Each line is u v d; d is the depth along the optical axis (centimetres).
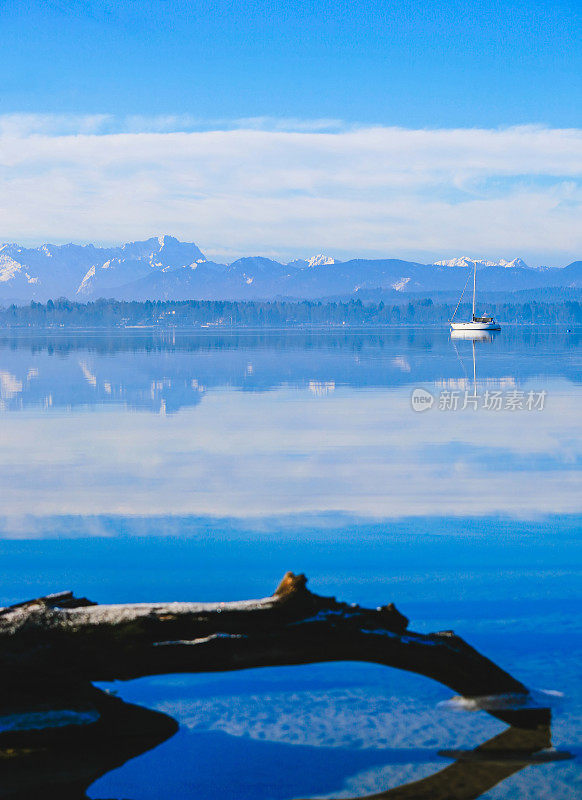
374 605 1120
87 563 1371
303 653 819
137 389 5316
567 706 823
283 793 682
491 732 787
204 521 1702
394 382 5778
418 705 853
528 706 823
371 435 3050
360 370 7262
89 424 3447
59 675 803
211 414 3803
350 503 1872
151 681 920
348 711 838
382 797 676
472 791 689
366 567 1332
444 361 8825
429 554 1410
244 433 3134
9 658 787
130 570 1328
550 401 4259
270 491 2022
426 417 3612
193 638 802
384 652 833
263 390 5184
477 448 2711
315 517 1731
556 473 2230
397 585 1227
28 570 1334
